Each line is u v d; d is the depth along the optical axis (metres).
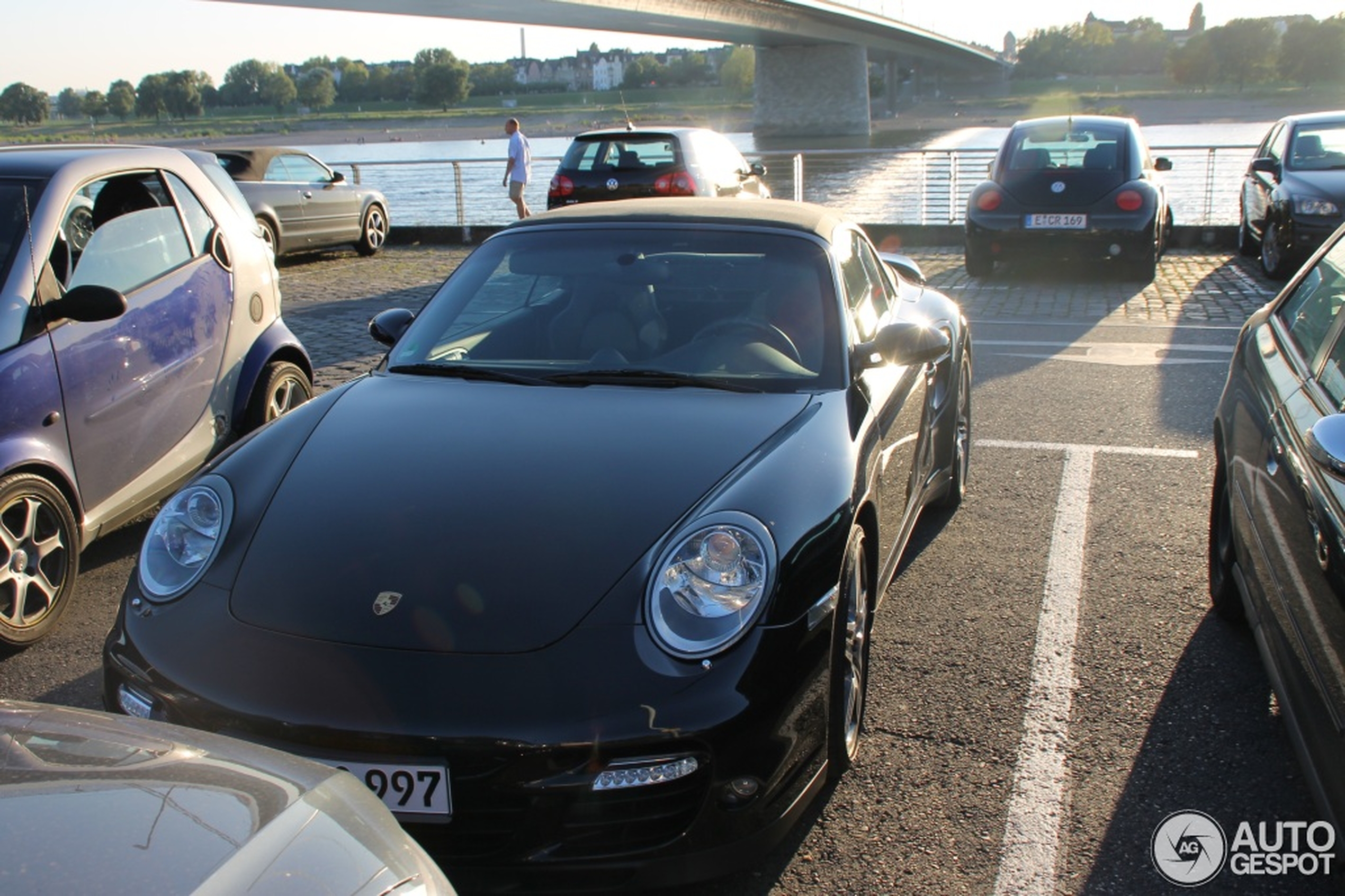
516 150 17.14
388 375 3.55
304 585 2.55
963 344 4.95
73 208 4.32
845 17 61.56
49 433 4.00
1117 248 11.09
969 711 3.35
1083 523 4.88
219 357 4.97
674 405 3.20
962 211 16.03
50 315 4.05
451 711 2.29
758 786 2.43
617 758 2.29
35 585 3.94
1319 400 2.94
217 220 5.13
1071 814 2.86
